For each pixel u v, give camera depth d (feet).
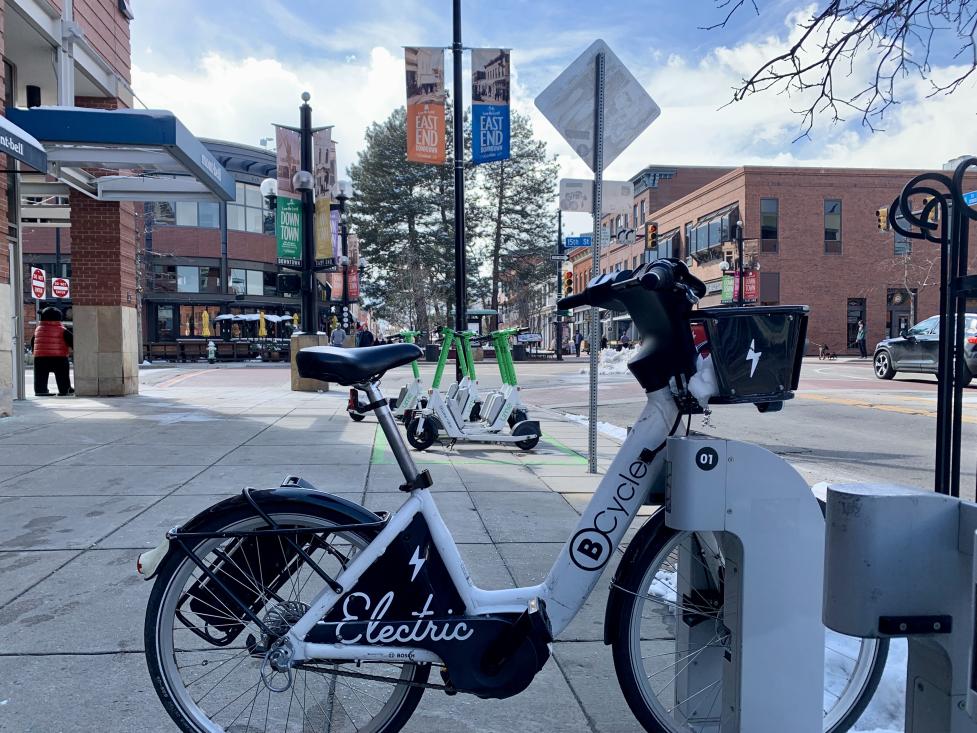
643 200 181.88
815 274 136.98
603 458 25.17
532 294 162.91
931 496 5.20
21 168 35.91
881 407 41.75
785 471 6.76
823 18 13.15
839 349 138.00
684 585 7.76
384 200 154.10
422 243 151.74
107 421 32.22
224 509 6.93
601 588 12.54
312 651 6.77
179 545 6.83
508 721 8.30
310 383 51.44
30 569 12.76
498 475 21.59
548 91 19.97
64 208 49.24
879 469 23.86
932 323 58.49
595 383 21.75
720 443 6.64
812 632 6.81
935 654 5.33
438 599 7.02
